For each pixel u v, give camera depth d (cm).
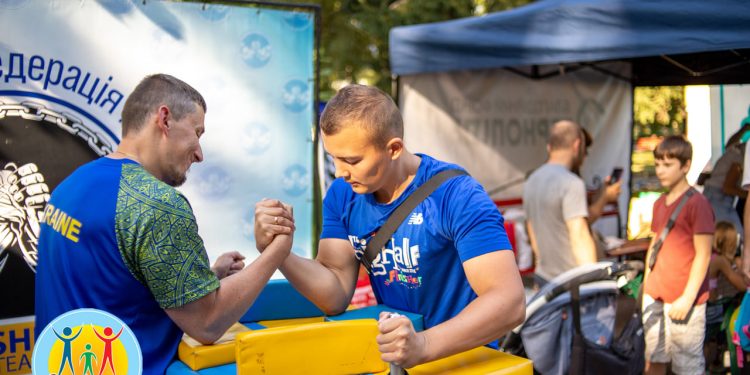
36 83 287
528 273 511
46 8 288
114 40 302
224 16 325
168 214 177
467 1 876
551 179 452
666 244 379
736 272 391
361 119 168
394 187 187
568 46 386
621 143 589
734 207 400
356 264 210
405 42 492
